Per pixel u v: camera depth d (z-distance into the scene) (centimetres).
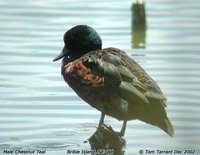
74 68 1256
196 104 1381
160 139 1206
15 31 1905
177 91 1462
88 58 1246
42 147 1179
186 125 1246
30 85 1522
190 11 2062
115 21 1972
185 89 1477
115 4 2119
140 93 1155
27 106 1400
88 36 1338
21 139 1222
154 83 1190
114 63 1219
